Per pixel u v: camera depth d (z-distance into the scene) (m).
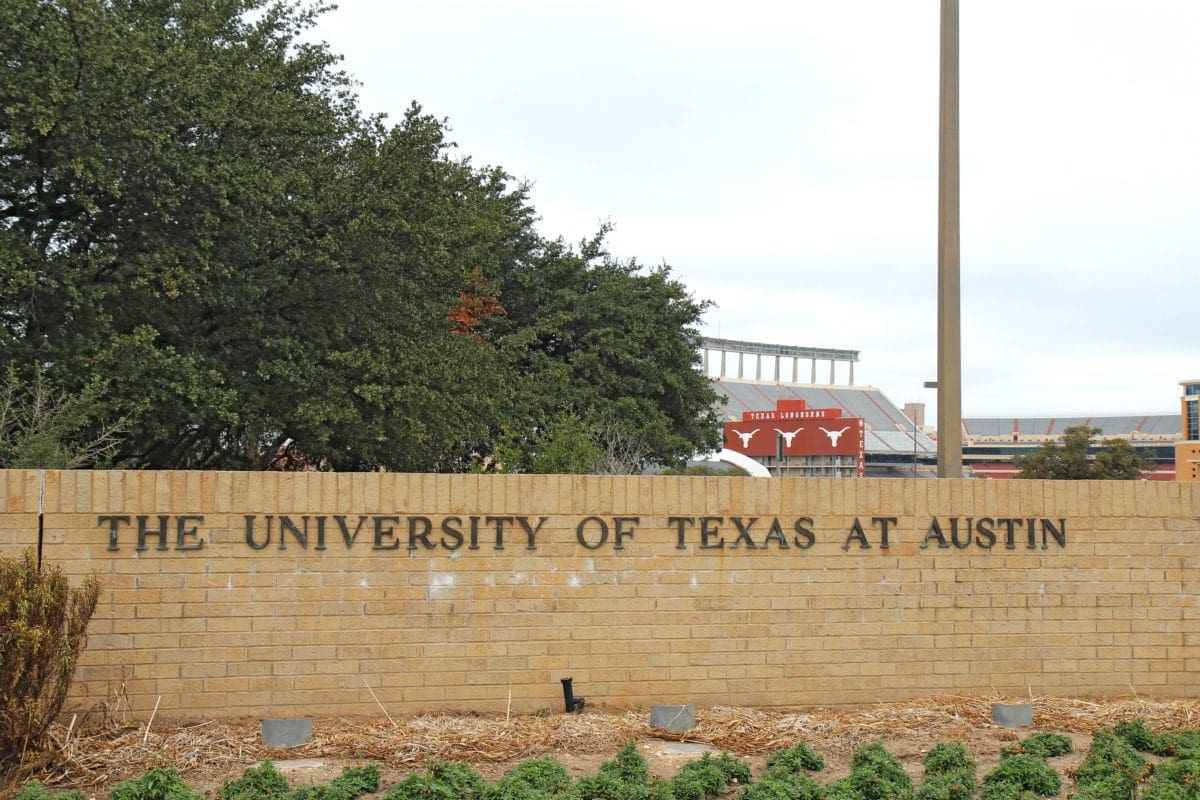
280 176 18.66
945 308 12.38
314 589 9.81
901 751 9.25
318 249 19.53
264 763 8.01
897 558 10.73
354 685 9.84
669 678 10.32
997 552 10.89
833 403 146.62
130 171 17.06
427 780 7.77
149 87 17.47
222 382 18.36
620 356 33.12
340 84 21.77
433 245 21.03
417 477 10.03
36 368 14.57
